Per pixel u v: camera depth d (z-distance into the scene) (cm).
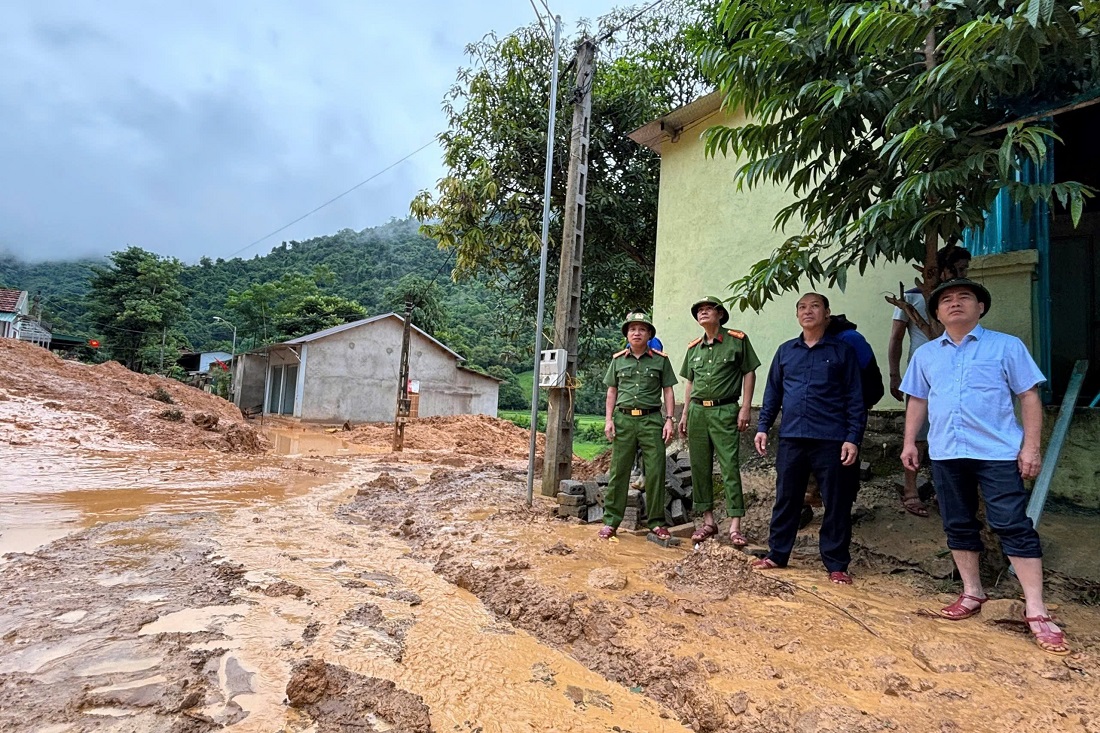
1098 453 365
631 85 1069
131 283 4569
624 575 321
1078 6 277
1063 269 502
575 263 650
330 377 2534
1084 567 312
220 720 171
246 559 348
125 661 203
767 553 386
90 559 334
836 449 342
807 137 376
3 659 202
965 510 278
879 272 526
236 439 1160
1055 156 479
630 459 441
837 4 361
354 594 295
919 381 304
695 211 742
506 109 1002
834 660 225
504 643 248
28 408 1052
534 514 510
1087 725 181
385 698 192
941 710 190
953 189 324
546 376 628
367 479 797
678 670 216
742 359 421
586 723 188
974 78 291
